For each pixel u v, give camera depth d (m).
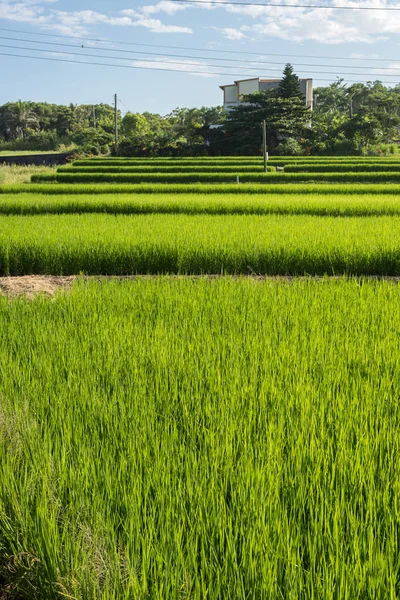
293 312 6.44
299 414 3.77
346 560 2.39
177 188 28.22
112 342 5.32
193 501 2.75
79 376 4.42
